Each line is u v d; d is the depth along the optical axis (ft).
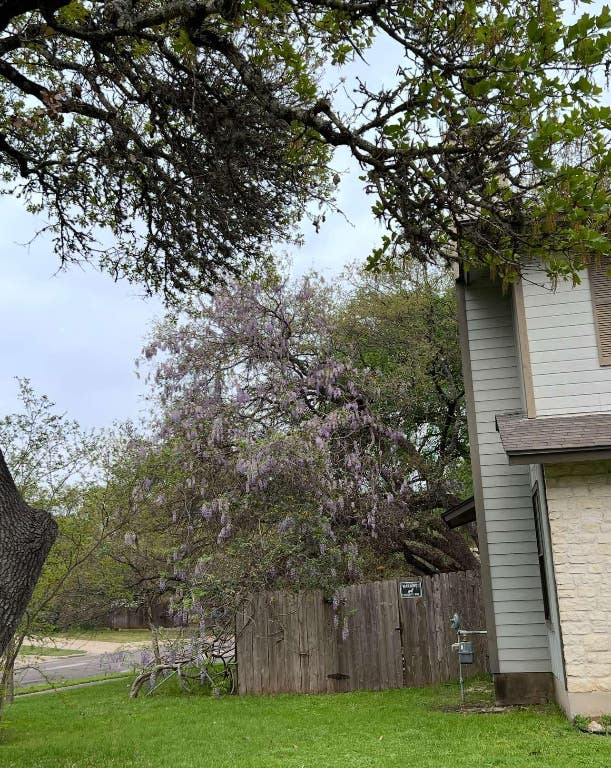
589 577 24.03
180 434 39.73
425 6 13.48
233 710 31.35
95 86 16.98
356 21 14.28
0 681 29.99
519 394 31.58
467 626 38.34
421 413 48.60
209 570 36.99
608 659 23.38
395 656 37.11
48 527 13.37
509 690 28.99
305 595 37.68
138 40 16.07
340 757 20.66
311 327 43.47
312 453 37.45
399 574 48.55
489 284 32.94
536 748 20.22
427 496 46.16
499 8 12.98
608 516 24.35
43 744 25.81
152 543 41.75
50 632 33.40
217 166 17.81
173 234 20.76
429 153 13.46
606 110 12.68
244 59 14.75
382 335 50.42
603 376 27.17
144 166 20.18
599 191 13.70
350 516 40.73
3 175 22.99
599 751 19.49
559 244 13.69
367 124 13.89
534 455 23.88
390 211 14.21
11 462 32.78
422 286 50.60
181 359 41.37
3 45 15.56
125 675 54.65
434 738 22.66
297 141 15.58
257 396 41.01
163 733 26.63
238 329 41.09
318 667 36.94
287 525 37.47
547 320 27.94
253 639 37.40
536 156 12.76
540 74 12.35
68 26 16.06
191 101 16.61
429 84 13.05
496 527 30.58
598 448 23.43
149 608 41.60
